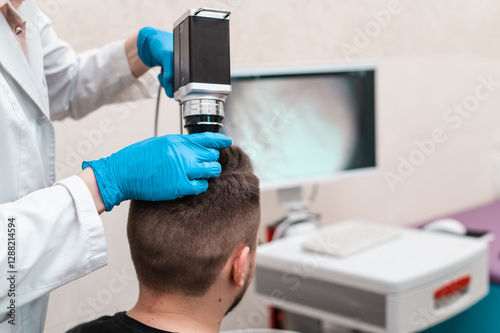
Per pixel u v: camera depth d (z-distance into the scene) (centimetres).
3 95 65
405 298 105
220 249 63
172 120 99
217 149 64
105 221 82
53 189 60
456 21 216
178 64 63
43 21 89
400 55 197
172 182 59
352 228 144
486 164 241
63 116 98
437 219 191
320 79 148
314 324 141
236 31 147
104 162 62
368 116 159
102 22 107
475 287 123
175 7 117
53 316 93
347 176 157
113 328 64
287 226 148
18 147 67
